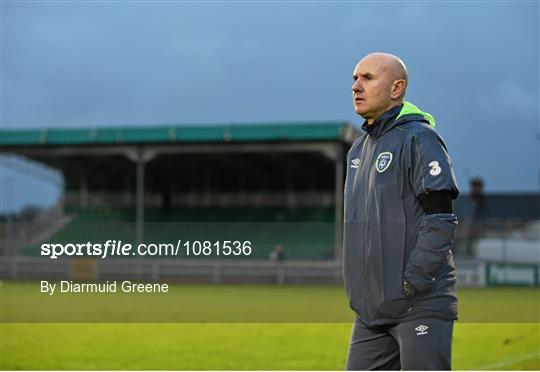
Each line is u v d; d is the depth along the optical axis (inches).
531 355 432.1
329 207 2025.1
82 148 1625.2
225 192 2110.0
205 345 478.6
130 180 2106.3
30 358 422.6
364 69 187.8
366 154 193.0
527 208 3034.0
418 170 178.9
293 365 414.0
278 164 1905.8
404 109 189.8
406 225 181.3
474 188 3134.8
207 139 1517.0
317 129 1473.9
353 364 194.5
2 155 1745.8
